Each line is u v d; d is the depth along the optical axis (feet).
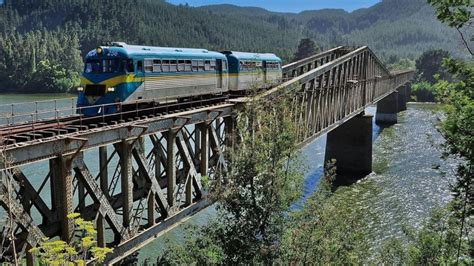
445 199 150.20
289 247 55.93
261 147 59.16
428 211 139.54
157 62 93.91
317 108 156.87
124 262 95.04
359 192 161.38
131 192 74.33
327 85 166.40
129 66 86.22
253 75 136.56
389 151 228.84
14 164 54.80
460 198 52.31
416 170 188.34
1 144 55.06
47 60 539.70
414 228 124.57
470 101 43.19
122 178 73.15
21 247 57.88
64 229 62.69
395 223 130.11
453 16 41.32
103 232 68.80
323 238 55.47
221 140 104.63
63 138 61.05
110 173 155.74
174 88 99.60
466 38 42.34
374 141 258.78
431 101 483.92
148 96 91.81
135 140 74.38
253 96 69.92
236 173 59.77
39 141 58.44
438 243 67.36
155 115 91.76
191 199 89.35
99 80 85.56
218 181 66.90
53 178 66.44
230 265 59.88
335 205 61.93
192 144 172.24
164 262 78.59
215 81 116.16
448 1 41.27
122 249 71.92
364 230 124.16
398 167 195.11
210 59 113.39
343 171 189.57
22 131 68.54
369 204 147.33
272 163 58.90
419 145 241.14
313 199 60.85
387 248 94.68
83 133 64.23
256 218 58.90
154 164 90.94
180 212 86.22
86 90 86.69
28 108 282.77
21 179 58.65
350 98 194.08
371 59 241.55
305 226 55.93
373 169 193.36
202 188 92.73
